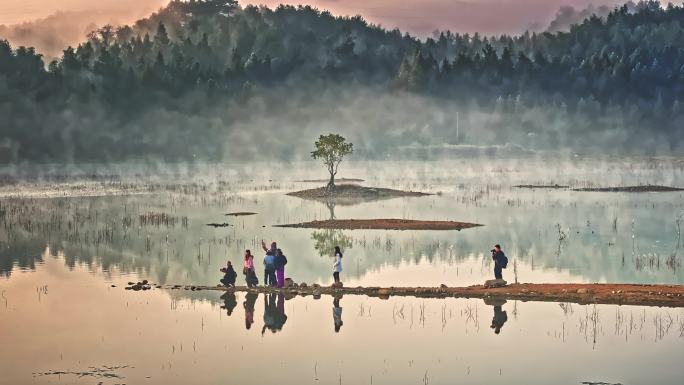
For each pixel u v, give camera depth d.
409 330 33.72
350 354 30.52
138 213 84.12
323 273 47.25
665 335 32.44
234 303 39.09
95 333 33.66
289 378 27.81
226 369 28.81
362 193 107.50
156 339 32.72
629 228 68.88
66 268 49.69
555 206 90.19
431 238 62.56
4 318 36.22
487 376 27.81
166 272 48.12
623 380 27.22
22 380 27.69
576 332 33.03
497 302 38.53
